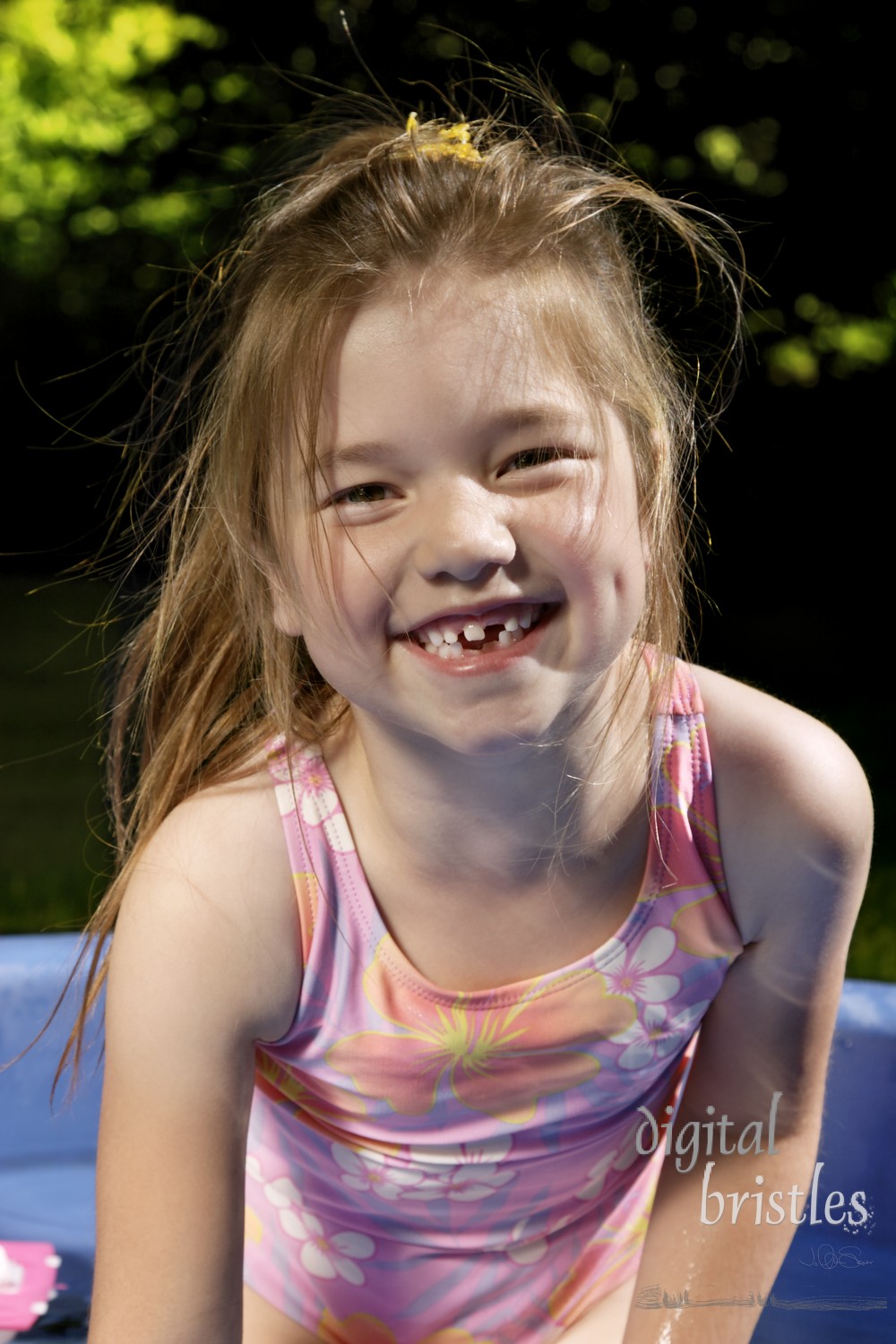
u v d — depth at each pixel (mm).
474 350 1256
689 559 1854
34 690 7684
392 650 1305
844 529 8914
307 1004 1530
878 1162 2084
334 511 1290
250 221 2002
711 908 1539
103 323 9938
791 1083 1669
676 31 7102
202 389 1849
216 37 7941
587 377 1323
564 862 1450
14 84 9102
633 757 1476
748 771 1532
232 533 1471
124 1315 1450
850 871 1574
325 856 1505
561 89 7008
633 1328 1647
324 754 1555
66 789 5742
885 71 7242
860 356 8414
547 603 1278
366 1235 1717
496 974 1509
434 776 1383
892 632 8523
